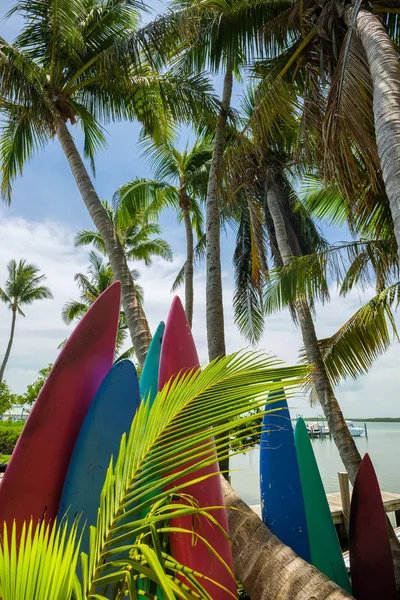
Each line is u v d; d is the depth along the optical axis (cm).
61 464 200
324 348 698
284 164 945
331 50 540
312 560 307
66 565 101
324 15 525
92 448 200
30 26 675
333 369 677
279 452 328
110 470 134
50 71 716
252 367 162
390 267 642
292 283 661
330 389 619
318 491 340
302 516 313
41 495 189
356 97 410
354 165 429
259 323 1177
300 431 371
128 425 211
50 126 711
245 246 1178
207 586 194
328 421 597
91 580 109
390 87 348
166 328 249
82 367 219
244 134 612
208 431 133
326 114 446
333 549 315
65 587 99
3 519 178
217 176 615
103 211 589
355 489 317
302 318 701
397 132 320
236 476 1720
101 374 228
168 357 237
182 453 138
